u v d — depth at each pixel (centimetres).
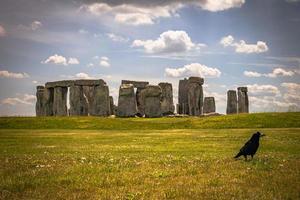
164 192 1878
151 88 12438
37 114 14750
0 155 3675
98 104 13175
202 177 2219
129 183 2117
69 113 13562
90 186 2055
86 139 6028
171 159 3100
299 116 9044
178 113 13988
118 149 4328
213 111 14075
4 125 9456
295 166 2500
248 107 14125
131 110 12456
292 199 1730
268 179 2112
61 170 2503
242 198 1741
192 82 13662
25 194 1911
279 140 5191
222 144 4809
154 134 6906
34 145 5025
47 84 13988
